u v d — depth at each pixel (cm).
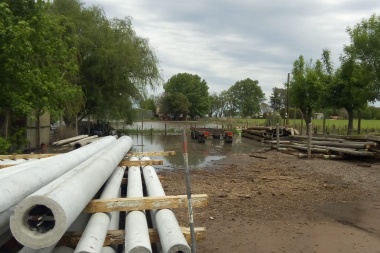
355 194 1013
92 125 3416
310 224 736
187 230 436
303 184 1159
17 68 1125
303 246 612
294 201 930
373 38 2402
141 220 401
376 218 782
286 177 1291
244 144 2889
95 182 404
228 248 599
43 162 437
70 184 329
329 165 1583
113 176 629
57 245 375
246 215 793
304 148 2009
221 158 1920
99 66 2800
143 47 3191
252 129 3572
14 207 282
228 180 1235
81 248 311
